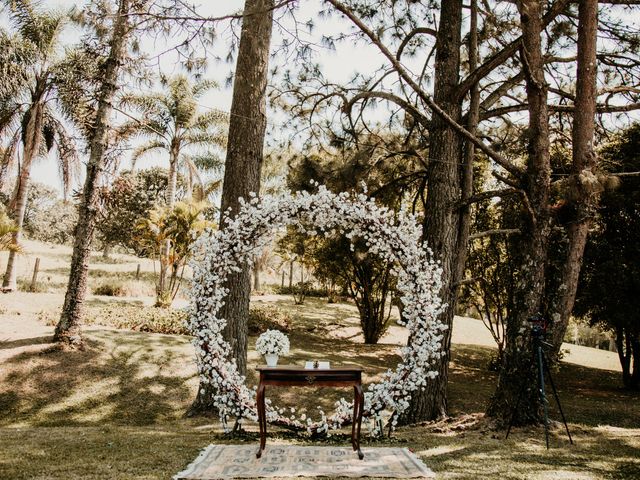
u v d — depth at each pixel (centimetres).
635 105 847
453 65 889
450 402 997
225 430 600
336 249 1557
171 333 1329
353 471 437
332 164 1097
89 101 1417
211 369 605
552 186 760
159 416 873
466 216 867
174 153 2011
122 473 415
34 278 1831
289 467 446
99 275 2445
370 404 594
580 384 1338
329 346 1512
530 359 679
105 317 1422
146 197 3256
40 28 1541
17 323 1238
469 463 483
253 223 638
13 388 881
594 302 1127
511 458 509
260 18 855
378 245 649
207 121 2012
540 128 714
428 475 427
